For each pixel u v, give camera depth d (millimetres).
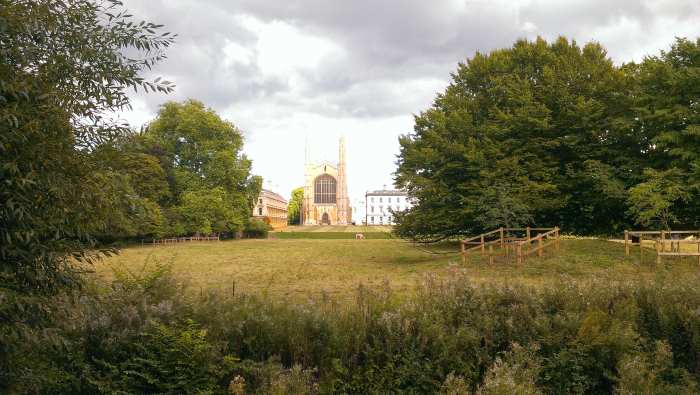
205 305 7340
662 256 19844
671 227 24609
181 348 6266
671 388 6941
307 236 85125
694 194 21453
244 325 7043
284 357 6984
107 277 17172
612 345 7070
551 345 7180
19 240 4508
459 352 7004
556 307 8039
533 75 27406
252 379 6516
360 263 28484
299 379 6262
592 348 7074
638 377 6438
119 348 6461
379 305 7738
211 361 6383
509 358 6746
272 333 7008
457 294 8141
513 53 28391
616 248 21984
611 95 25062
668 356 7078
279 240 73062
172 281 8273
